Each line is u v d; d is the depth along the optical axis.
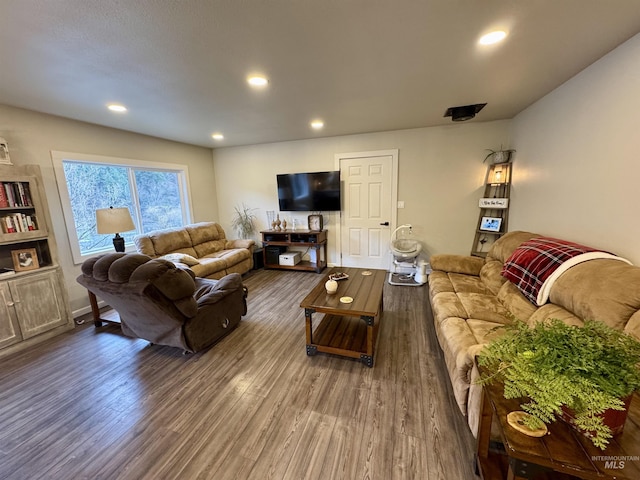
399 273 4.47
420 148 4.04
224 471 1.32
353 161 4.43
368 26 1.50
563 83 2.33
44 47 1.61
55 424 1.62
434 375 1.99
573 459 0.76
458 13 1.40
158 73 2.00
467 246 4.05
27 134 2.77
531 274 1.88
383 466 1.32
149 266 1.83
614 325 1.17
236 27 1.48
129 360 2.24
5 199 2.43
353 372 2.04
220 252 4.42
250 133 4.05
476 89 2.47
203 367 2.13
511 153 3.45
